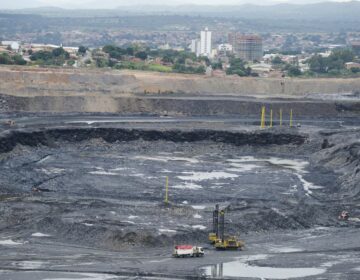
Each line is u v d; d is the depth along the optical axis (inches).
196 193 5659.5
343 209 5354.3
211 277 3769.7
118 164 6619.1
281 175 6427.2
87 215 4790.8
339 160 6781.5
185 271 3860.7
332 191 5935.0
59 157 6771.7
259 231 4749.0
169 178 6161.4
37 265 3914.9
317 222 5049.2
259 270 3907.5
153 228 4537.4
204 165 6752.0
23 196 5378.9
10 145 6628.9
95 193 5551.2
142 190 5693.9
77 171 6240.2
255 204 5275.6
